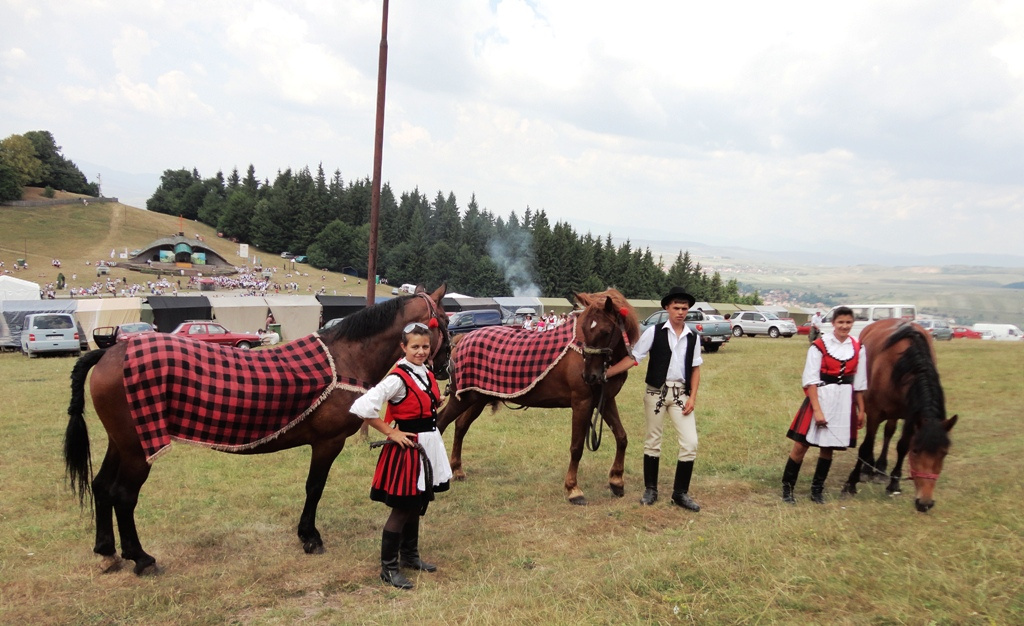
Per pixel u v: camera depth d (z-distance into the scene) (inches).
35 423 390.6
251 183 5093.5
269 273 3346.5
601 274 3464.6
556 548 197.6
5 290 1422.2
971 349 812.6
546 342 259.0
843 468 293.1
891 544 174.2
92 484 184.5
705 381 583.2
